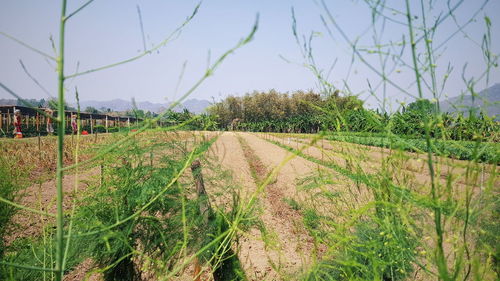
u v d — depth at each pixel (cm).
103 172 261
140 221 249
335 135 167
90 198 250
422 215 159
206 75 91
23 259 254
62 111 104
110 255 244
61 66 101
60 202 106
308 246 410
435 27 103
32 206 487
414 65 102
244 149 2050
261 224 303
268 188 754
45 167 919
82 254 237
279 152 1908
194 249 257
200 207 269
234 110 7000
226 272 288
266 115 7119
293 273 278
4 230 277
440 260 100
